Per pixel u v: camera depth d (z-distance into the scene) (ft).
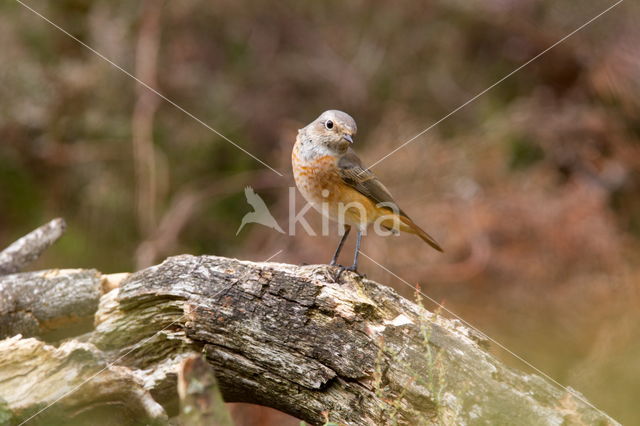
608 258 42.14
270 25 57.57
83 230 48.98
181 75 53.36
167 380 19.95
